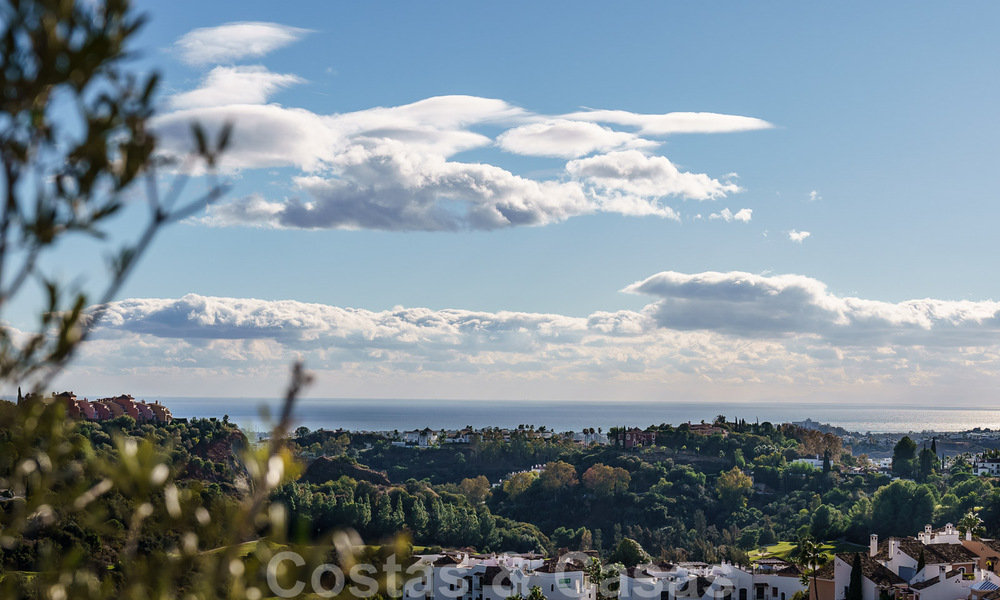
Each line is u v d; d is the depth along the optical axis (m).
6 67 4.49
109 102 4.75
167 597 5.17
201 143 4.81
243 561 5.30
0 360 4.82
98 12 4.70
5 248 4.64
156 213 4.82
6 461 5.50
